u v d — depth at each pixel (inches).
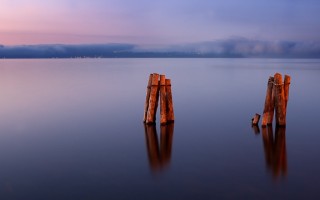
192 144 614.9
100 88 1568.7
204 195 415.2
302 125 742.5
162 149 587.8
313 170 487.2
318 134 665.6
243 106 1023.6
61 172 489.4
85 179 463.5
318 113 887.7
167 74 2554.1
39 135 692.7
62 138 666.2
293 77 2188.7
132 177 470.6
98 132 708.0
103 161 531.5
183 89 1499.8
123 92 1408.7
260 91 1411.2
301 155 549.0
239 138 648.4
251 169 493.7
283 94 684.1
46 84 1765.5
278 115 690.2
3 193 425.1
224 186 438.0
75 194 420.8
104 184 447.8
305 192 421.1
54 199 408.8
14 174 483.5
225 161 525.3
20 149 597.0
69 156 557.0
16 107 1051.9
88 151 581.0
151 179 462.6
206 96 1257.4
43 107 1045.2
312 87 1551.4
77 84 1763.0
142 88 1560.0
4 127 770.8
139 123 784.9
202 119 823.7
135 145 613.0
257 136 660.1
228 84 1728.6
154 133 690.2
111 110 973.2
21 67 4018.2
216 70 3198.8
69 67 3983.8
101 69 3412.9
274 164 510.6
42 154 567.8
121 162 527.8
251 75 2411.4
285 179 457.1
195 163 519.8
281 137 645.9
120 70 3189.0
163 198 408.5
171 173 482.0
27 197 414.3
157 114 872.9
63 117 876.6
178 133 689.6
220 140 637.3
